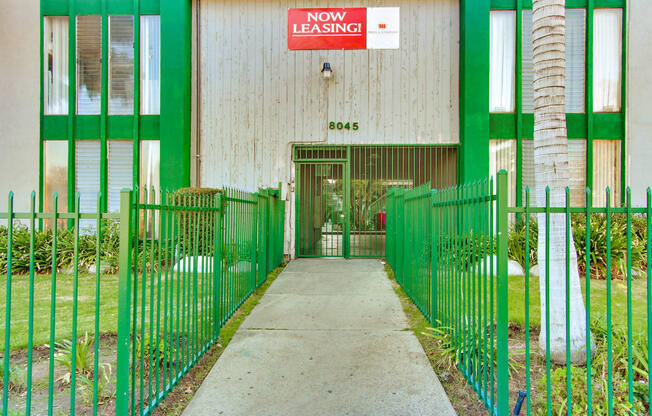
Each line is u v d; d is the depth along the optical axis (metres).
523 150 9.48
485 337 2.83
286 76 9.67
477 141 9.07
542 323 3.54
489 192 2.72
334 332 4.33
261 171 9.66
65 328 4.42
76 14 9.90
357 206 9.86
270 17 9.70
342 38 9.60
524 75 9.51
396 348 3.87
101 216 2.43
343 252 9.57
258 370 3.42
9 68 9.90
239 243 5.19
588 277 2.40
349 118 9.59
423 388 3.10
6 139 9.88
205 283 3.97
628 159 9.35
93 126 9.89
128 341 2.39
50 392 2.36
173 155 9.38
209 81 9.74
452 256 3.64
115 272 7.60
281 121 9.68
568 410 2.41
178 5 9.38
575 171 9.46
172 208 2.99
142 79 9.87
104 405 2.84
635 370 2.95
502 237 2.48
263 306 5.33
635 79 9.34
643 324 4.27
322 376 3.31
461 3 9.32
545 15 3.65
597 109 9.51
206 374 3.34
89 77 9.96
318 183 9.77
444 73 9.50
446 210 3.78
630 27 9.34
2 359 3.57
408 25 9.55
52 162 9.96
